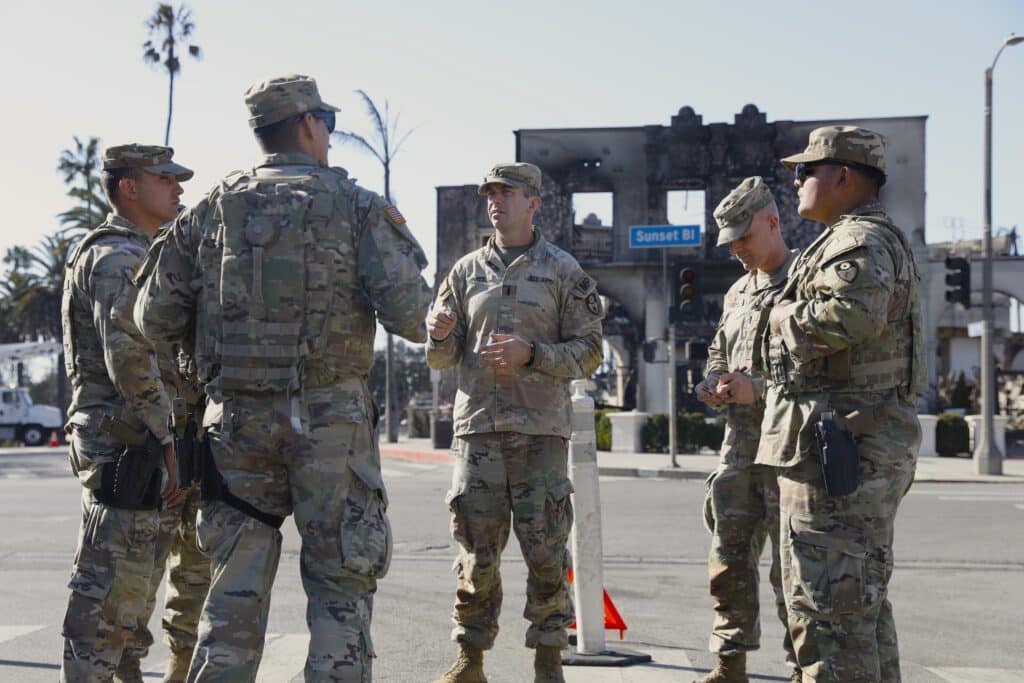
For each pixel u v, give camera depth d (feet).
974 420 87.35
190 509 17.66
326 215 14.06
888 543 14.78
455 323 18.12
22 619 25.96
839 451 14.42
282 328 13.76
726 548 19.43
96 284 16.08
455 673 19.01
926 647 23.58
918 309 15.28
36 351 163.32
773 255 20.02
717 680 19.35
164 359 17.38
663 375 138.72
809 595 14.53
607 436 101.60
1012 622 26.23
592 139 143.33
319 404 13.87
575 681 19.61
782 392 15.40
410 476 72.38
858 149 15.62
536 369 18.22
